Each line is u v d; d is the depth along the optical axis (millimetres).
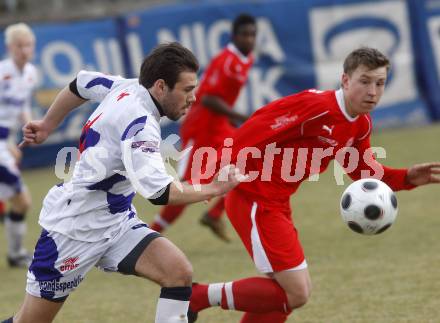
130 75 47344
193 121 29953
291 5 49469
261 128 16188
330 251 25219
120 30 47250
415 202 32188
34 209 35719
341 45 50625
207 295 16562
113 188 14547
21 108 28562
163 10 47750
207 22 48312
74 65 45844
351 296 20109
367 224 15922
